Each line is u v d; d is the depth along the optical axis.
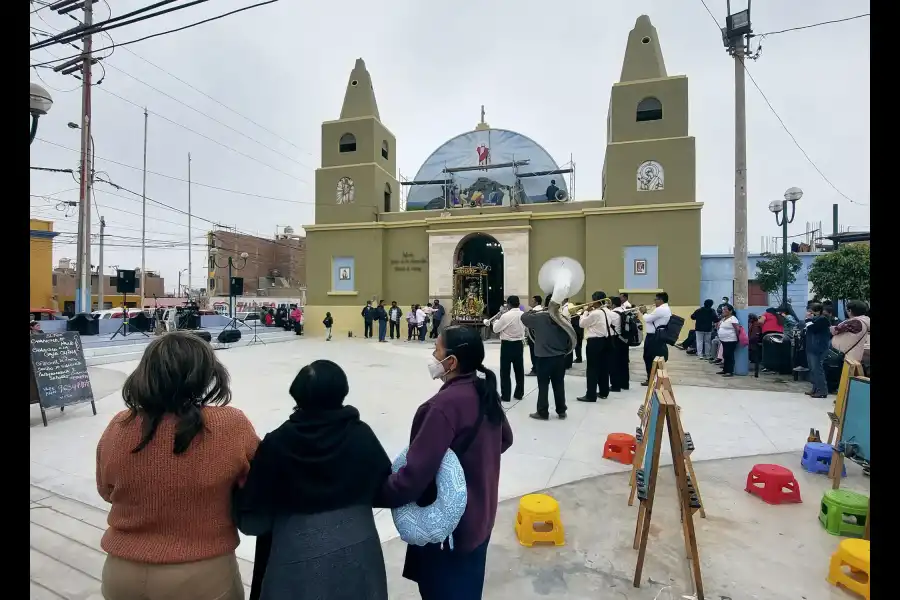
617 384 8.68
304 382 1.75
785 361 10.40
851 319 6.48
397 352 15.84
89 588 3.00
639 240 18.00
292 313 24.20
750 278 24.22
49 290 25.69
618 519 3.81
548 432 6.13
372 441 1.83
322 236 22.64
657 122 18.28
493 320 8.75
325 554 1.60
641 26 19.09
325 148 23.22
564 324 6.63
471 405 2.10
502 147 25.06
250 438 1.80
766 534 3.54
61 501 4.22
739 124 11.24
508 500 4.17
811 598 2.78
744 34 11.14
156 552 1.60
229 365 12.52
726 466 4.94
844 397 4.52
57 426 6.47
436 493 1.96
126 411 1.78
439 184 24.83
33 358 6.47
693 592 2.85
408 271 21.72
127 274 18.72
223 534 1.72
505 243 19.91
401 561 3.30
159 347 1.69
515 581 2.98
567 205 19.92
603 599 2.80
